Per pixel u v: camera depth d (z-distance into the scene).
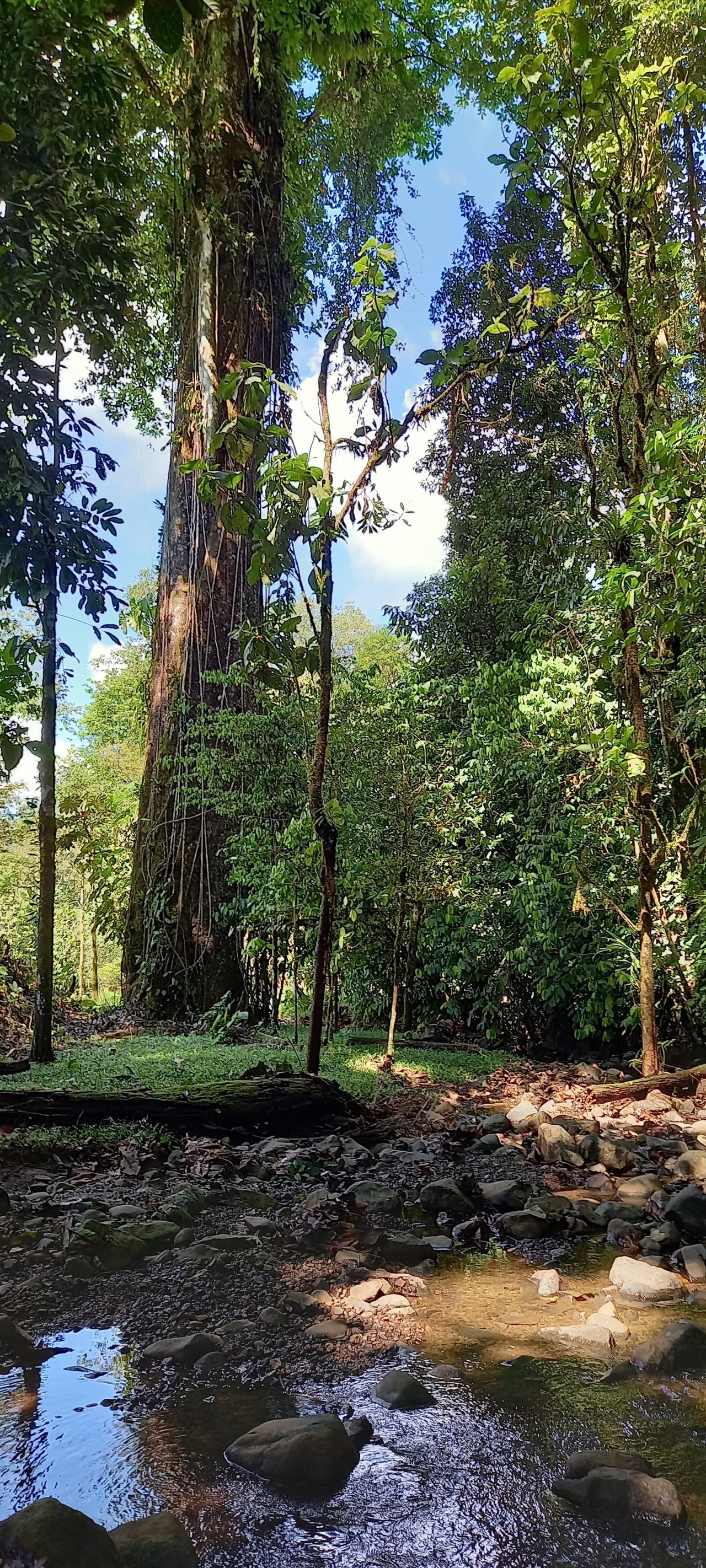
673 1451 1.91
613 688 7.11
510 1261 3.12
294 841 6.22
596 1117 5.20
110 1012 8.32
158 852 8.49
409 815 6.19
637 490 5.21
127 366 10.59
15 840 12.07
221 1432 1.97
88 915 14.53
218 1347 2.35
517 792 7.21
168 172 9.41
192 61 8.10
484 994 7.58
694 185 6.07
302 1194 3.64
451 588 9.91
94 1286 2.74
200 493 4.33
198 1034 7.36
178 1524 1.62
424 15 11.20
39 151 3.80
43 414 4.41
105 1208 3.35
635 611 5.35
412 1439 1.95
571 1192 3.90
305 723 6.53
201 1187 3.66
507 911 7.04
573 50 4.43
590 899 6.40
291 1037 7.33
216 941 8.16
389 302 4.16
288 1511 1.71
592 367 5.92
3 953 8.08
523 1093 5.85
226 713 7.18
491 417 10.34
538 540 8.86
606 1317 2.59
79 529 4.55
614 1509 1.70
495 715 6.73
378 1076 5.86
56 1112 4.20
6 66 3.66
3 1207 3.29
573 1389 2.18
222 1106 4.40
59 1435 1.95
